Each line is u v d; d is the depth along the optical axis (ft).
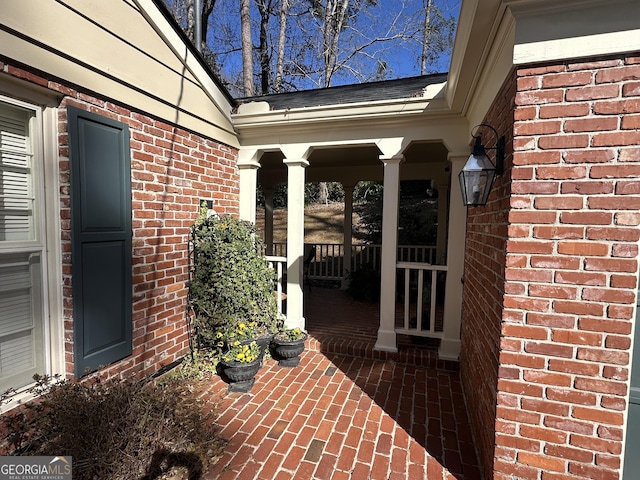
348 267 23.11
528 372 5.57
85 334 7.61
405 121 11.51
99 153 7.80
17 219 6.73
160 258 9.82
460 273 11.35
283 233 48.24
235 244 11.43
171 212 10.21
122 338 8.55
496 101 7.13
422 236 31.04
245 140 13.71
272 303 12.46
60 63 6.81
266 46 41.04
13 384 6.70
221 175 12.67
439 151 16.39
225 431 7.84
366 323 15.47
